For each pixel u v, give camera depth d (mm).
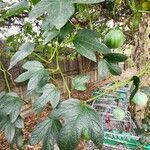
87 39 865
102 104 2953
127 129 2496
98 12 1684
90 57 843
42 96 918
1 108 1038
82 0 725
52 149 908
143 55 1809
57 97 917
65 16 700
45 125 931
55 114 853
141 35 1784
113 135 2371
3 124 1053
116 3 1388
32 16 724
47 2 732
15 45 2760
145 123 2031
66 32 931
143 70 1034
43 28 940
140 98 1077
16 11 973
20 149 1101
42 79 967
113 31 1086
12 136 1035
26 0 957
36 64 1000
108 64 1001
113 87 964
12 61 990
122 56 999
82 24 1519
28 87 956
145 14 1695
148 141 2270
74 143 806
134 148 2307
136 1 1259
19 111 1027
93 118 839
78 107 855
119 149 2369
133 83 964
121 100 2852
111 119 2562
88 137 859
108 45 1079
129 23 1698
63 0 727
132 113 2129
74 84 1016
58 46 1032
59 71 1036
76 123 823
